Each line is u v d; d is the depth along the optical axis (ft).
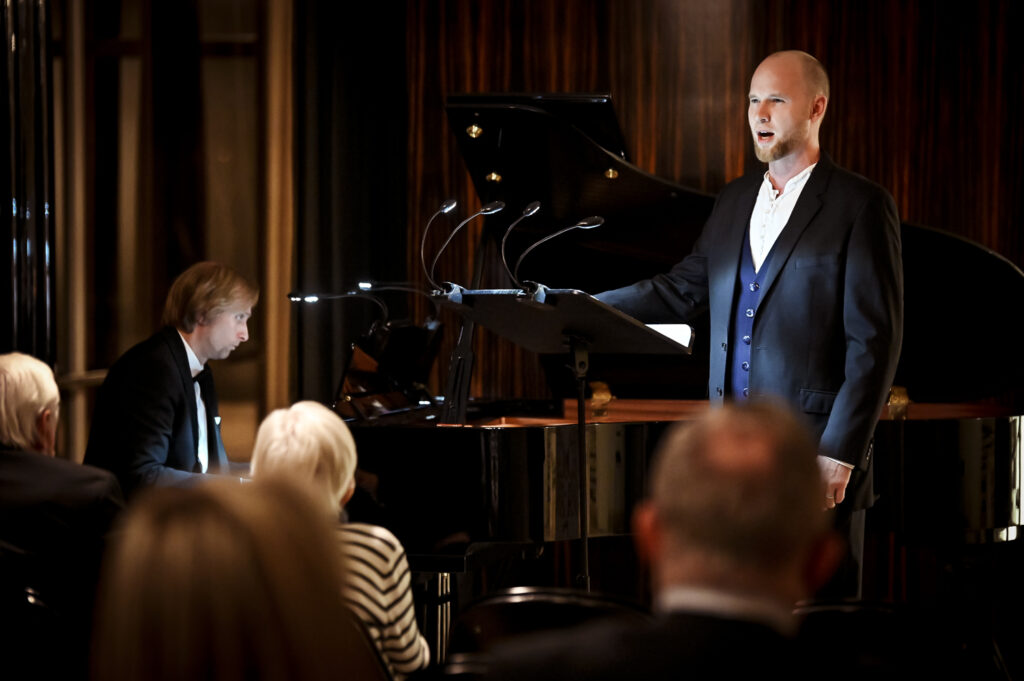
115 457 13.69
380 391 16.84
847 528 14.20
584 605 7.96
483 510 14.57
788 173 14.85
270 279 22.67
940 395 18.71
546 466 14.73
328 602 4.75
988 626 17.84
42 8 16.90
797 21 22.70
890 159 22.66
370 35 22.82
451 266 23.71
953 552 17.88
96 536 10.57
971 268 17.39
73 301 21.70
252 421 23.38
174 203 23.41
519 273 18.99
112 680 4.50
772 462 5.26
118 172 23.12
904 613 7.42
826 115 22.75
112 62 23.11
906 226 17.06
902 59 22.52
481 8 23.34
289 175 22.58
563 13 23.18
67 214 21.74
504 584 22.99
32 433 11.11
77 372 21.70
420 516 14.71
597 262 18.72
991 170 22.44
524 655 5.35
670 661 5.02
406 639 9.11
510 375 23.65
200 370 14.98
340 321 22.29
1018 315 17.71
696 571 5.21
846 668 5.25
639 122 23.12
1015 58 22.29
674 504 5.31
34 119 16.78
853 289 14.03
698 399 19.93
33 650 9.45
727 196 15.53
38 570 10.37
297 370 22.56
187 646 4.45
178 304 14.53
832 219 14.32
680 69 22.99
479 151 16.70
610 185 17.16
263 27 22.49
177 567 4.51
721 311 15.10
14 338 16.48
